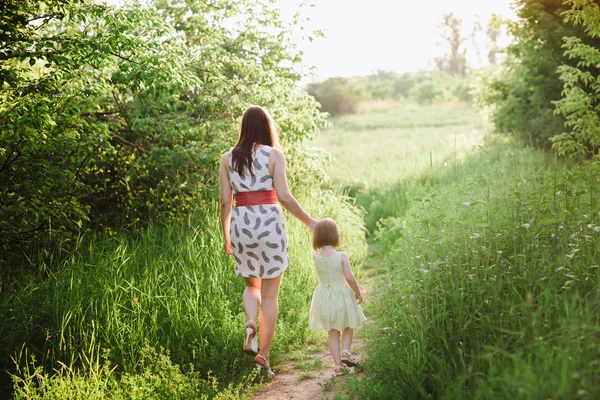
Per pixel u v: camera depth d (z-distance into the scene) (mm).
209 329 4480
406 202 10438
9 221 5359
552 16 11625
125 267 5008
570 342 2465
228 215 4098
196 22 8258
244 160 3889
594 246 3580
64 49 5098
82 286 4629
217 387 3836
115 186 7082
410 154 17484
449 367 3043
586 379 2236
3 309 4406
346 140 26266
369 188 13039
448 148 17828
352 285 4188
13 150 4789
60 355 4109
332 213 7793
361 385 3301
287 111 7836
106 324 4246
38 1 4961
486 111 16047
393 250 6863
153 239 5875
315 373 4164
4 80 4656
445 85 57000
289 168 7871
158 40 5520
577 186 4246
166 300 4613
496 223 4195
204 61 7332
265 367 4098
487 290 3473
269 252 3898
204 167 7082
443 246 4168
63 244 5762
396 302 4168
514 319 3080
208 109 7492
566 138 9391
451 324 3336
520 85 14000
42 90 4832
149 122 6559
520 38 12828
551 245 3691
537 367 2404
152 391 3586
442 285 3676
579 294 3127
